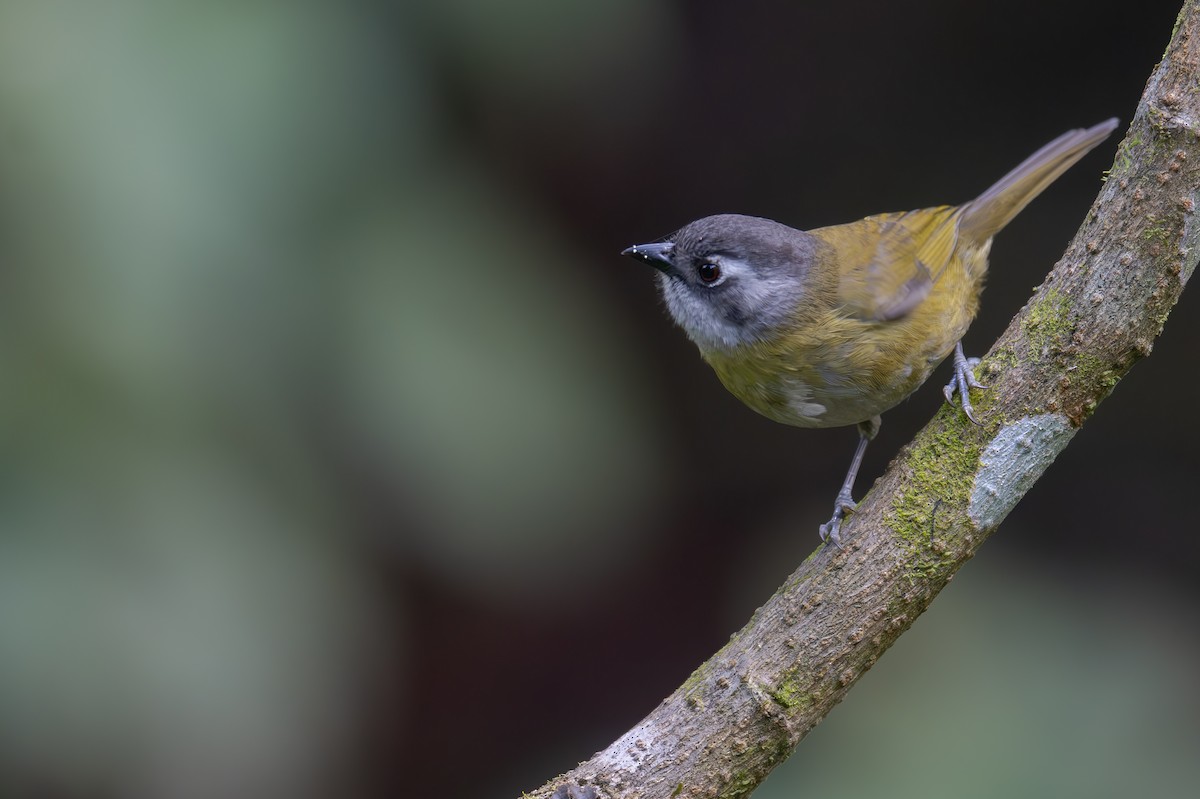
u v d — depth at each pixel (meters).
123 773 6.92
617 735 13.88
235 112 7.20
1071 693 9.34
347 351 7.61
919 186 16.30
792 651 5.46
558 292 8.66
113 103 6.82
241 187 7.14
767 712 5.39
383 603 8.31
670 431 15.05
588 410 8.40
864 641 5.46
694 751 5.42
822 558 5.58
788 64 16.08
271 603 7.23
